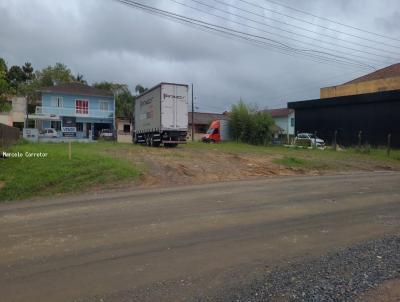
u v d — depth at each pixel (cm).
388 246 712
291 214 966
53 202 1147
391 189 1406
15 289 512
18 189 1332
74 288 516
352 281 548
